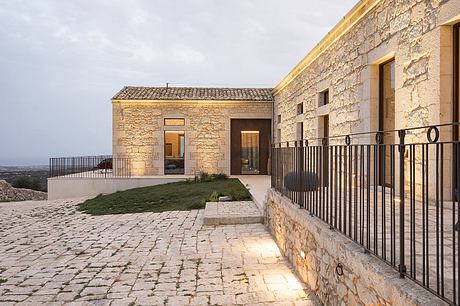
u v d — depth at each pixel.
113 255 5.62
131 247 6.08
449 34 4.58
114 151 16.28
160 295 3.95
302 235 4.32
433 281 2.18
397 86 5.58
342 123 7.85
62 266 5.11
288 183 5.33
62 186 14.95
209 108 16.67
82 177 15.12
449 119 4.58
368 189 2.75
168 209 9.82
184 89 18.36
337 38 8.02
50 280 4.52
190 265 5.01
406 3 5.31
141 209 10.20
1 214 11.73
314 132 9.88
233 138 17.02
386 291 2.13
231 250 5.74
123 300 3.84
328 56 8.69
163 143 16.45
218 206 9.12
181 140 16.83
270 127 17.12
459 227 1.73
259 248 5.84
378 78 6.56
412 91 5.18
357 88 7.09
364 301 2.47
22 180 23.19
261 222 7.79
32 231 8.00
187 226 7.64
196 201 10.28
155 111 16.41
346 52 7.61
